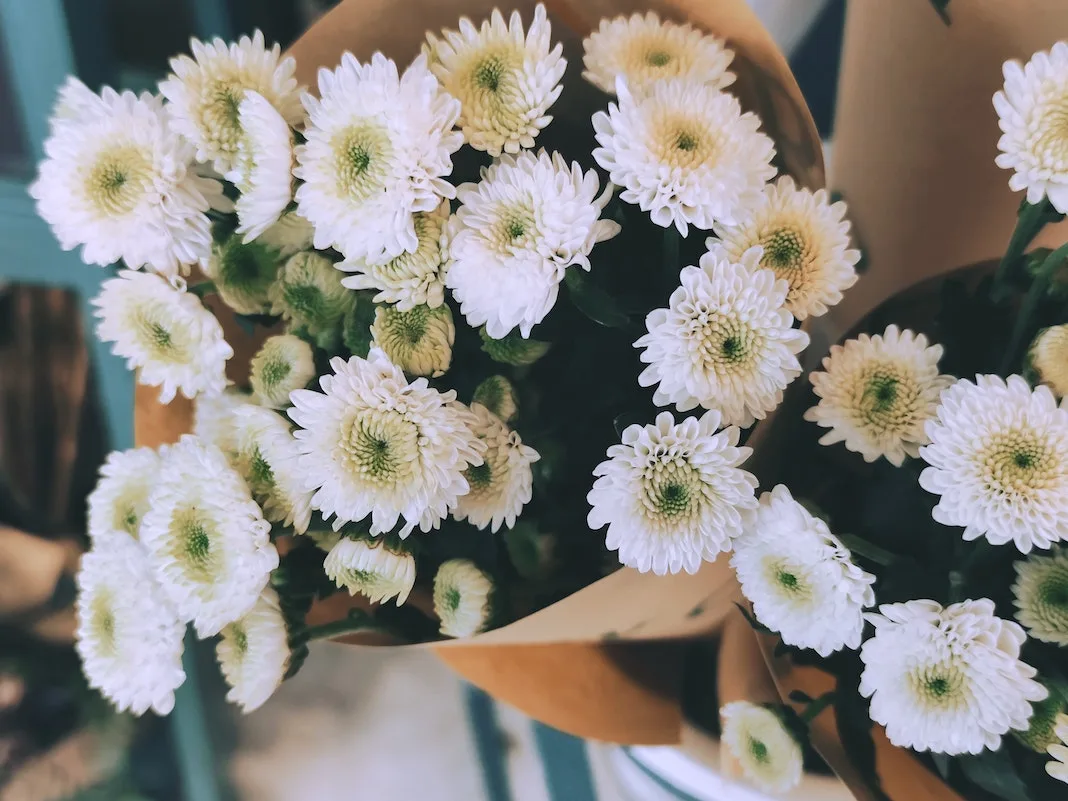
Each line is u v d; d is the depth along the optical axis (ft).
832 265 0.94
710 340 0.90
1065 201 0.86
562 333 1.07
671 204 0.89
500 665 1.35
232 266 1.11
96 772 1.84
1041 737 0.93
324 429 0.96
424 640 1.18
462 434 0.96
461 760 1.67
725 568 1.11
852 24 1.26
